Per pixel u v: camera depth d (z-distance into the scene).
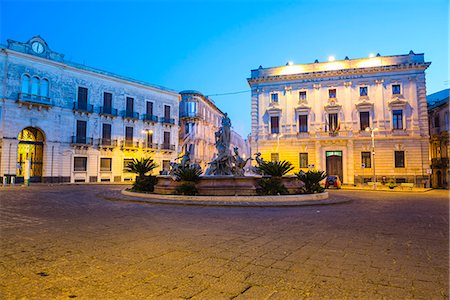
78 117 33.97
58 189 22.14
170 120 43.28
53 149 31.70
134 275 4.02
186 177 14.29
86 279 3.86
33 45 30.53
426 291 3.58
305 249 5.48
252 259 4.81
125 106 38.50
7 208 10.78
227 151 17.45
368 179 31.64
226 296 3.39
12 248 5.30
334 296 3.43
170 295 3.40
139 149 39.31
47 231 6.80
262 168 15.65
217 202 12.52
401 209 12.21
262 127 34.97
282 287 3.67
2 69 28.36
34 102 29.78
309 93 33.84
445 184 32.94
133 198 13.92
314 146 33.31
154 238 6.21
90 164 34.72
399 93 31.53
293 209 11.52
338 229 7.50
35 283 3.71
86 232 6.73
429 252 5.34
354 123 32.38
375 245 5.83
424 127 30.66
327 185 28.42
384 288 3.66
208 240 6.09
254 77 35.62
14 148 28.80
